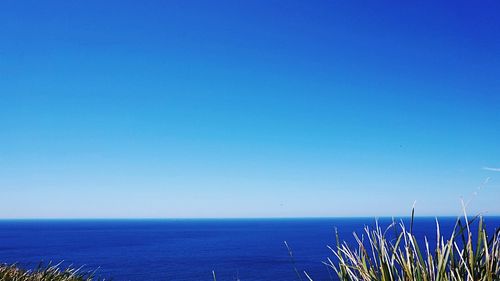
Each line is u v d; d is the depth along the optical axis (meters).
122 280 73.00
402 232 3.13
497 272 2.89
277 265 92.19
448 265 3.13
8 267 7.52
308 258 96.50
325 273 63.88
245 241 185.00
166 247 154.62
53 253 127.12
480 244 2.88
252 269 88.31
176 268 92.75
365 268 3.24
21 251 134.88
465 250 2.93
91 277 8.49
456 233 2.94
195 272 86.31
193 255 123.44
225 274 82.44
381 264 3.11
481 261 2.98
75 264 89.50
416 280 3.02
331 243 142.38
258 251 132.62
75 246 158.88
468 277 2.79
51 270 8.02
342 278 3.39
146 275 82.25
